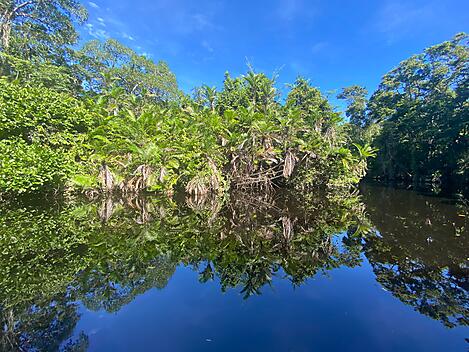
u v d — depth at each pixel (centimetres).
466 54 2223
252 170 2027
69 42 2261
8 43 1814
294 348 332
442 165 2628
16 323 376
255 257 694
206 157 1723
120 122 1692
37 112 1370
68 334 358
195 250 742
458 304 450
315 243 826
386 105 3438
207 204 1544
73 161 1424
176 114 2180
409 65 3034
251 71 2245
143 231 923
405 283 537
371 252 736
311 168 2253
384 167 3450
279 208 1471
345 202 1698
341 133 2559
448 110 2281
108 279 534
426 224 1073
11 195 1319
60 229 887
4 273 543
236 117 1911
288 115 1981
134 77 2912
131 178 1677
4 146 1123
